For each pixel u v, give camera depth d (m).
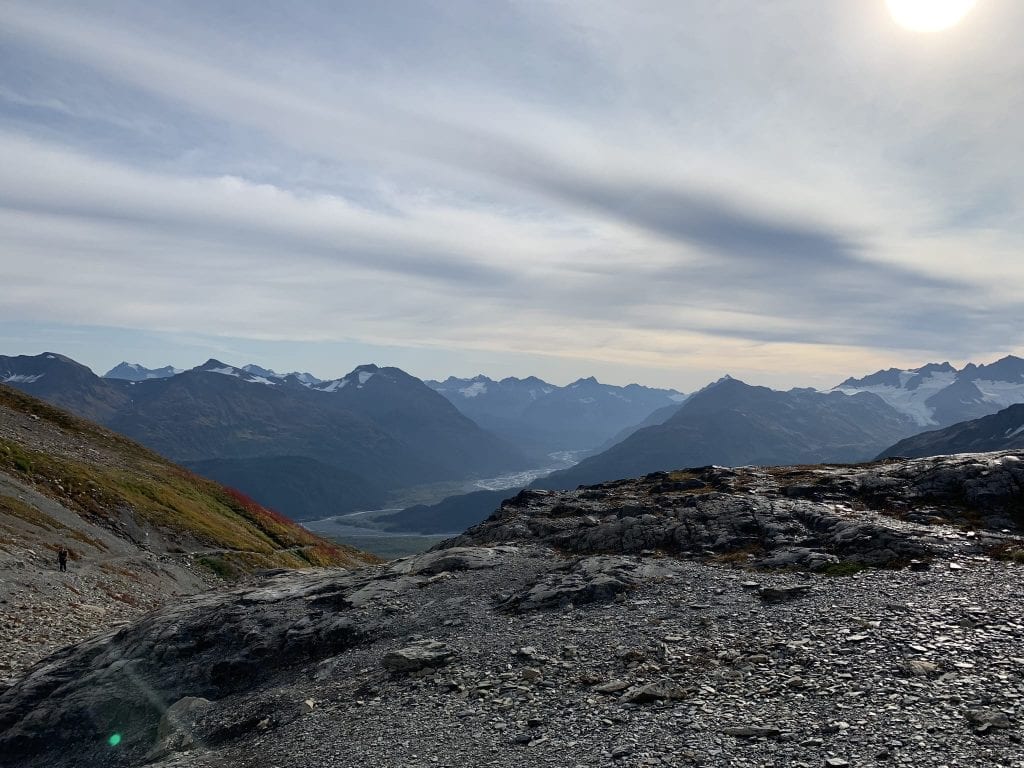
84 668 38.62
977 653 20.17
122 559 75.44
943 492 43.16
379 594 38.72
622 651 25.28
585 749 18.06
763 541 38.69
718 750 16.69
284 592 42.84
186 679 34.44
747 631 25.30
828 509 42.41
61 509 81.31
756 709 18.81
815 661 21.42
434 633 31.92
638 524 44.19
